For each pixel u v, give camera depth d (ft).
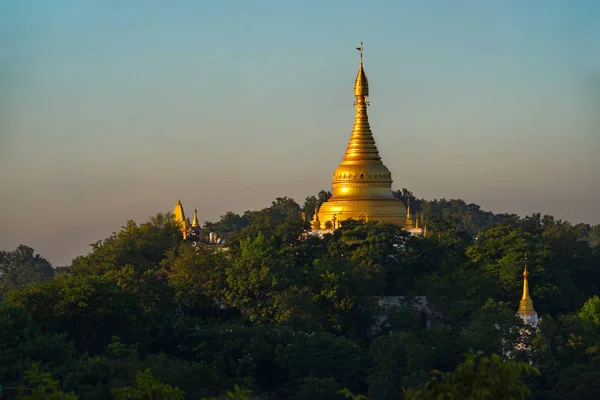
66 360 574.97
